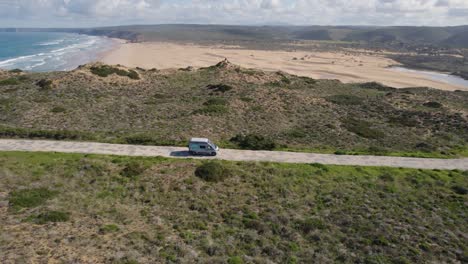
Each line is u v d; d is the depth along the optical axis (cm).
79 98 6062
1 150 3512
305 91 7962
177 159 3497
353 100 7288
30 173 3002
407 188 3238
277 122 5397
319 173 3366
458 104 7756
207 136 4444
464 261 2247
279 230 2452
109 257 1927
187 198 2819
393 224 2620
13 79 6969
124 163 3325
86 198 2712
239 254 2119
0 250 1916
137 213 2567
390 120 6016
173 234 2297
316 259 2144
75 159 3341
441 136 5266
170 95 6738
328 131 5091
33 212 2439
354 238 2414
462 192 3194
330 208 2819
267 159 3659
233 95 6694
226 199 2855
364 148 4331
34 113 5094
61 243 2042
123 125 4828
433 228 2619
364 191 3125
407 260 2188
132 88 7081
